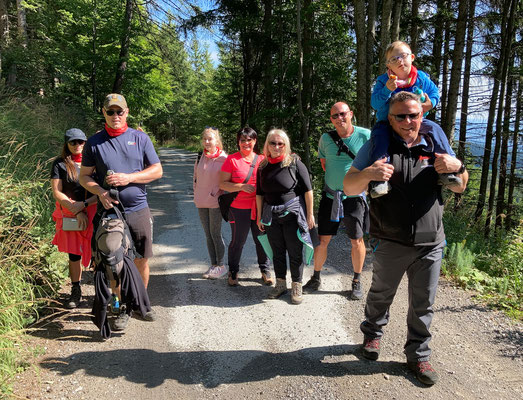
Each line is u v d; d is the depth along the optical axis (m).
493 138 12.08
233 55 20.97
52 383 2.74
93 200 3.76
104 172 3.33
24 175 5.87
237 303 4.07
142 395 2.67
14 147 6.60
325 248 4.24
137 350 3.20
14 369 2.84
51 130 8.69
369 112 9.23
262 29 15.05
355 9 8.98
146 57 15.56
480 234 6.96
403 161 2.60
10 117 7.90
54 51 13.63
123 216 3.37
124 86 14.79
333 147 3.96
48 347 3.19
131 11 13.92
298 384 2.77
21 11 14.41
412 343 2.81
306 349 3.21
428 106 2.89
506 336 3.35
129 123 16.92
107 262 3.11
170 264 5.20
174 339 3.38
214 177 4.54
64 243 3.75
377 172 2.44
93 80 14.36
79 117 12.39
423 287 2.70
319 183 12.45
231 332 3.49
